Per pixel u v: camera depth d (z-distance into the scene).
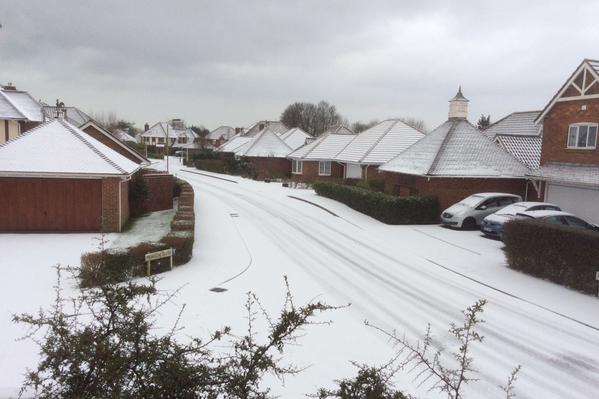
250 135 75.50
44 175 19.92
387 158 36.69
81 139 21.52
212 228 22.72
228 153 67.12
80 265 14.74
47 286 12.98
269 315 11.36
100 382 4.57
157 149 95.50
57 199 20.45
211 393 4.86
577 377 8.95
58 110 24.47
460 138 27.95
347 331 10.75
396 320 11.59
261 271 15.42
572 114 23.66
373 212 26.84
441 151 27.03
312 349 9.69
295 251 18.56
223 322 10.77
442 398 7.99
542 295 13.71
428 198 25.42
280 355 9.29
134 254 13.95
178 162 78.00
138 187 25.81
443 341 10.41
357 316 11.73
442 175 25.45
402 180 29.42
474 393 8.28
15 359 8.57
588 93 22.75
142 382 4.67
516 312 12.30
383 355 9.56
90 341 4.73
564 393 8.36
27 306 11.41
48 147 20.77
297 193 37.94
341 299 12.95
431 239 21.39
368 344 10.08
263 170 53.31
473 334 5.38
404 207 25.02
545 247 15.13
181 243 15.69
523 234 15.90
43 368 4.68
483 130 36.69
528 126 33.28
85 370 4.74
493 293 13.84
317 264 16.64
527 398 8.17
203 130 116.12
